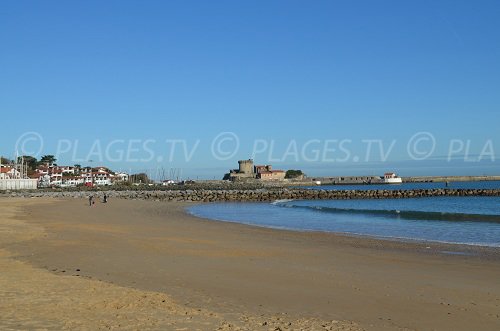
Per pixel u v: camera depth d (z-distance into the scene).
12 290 11.45
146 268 16.22
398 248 23.67
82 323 8.77
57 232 27.98
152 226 35.28
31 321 8.74
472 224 38.53
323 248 23.38
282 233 31.48
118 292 11.72
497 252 22.28
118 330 8.40
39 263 16.78
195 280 14.27
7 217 40.47
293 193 108.94
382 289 13.54
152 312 9.87
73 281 12.98
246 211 59.72
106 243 23.20
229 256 19.77
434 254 21.56
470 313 10.95
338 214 52.94
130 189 139.50
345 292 13.05
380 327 9.62
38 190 119.62
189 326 8.83
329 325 9.52
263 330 8.81
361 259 19.75
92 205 65.94
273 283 14.09
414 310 11.17
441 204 78.31
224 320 9.45
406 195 108.69
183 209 62.94
